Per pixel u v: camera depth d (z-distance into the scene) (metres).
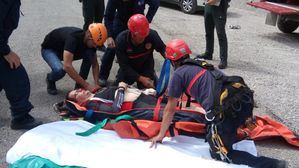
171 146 4.02
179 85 3.84
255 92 6.09
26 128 4.58
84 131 4.22
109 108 4.55
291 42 9.43
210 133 3.81
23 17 10.62
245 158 3.76
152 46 5.16
